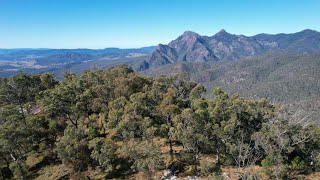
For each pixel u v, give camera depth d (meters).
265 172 62.72
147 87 91.69
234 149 63.38
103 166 64.56
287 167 65.31
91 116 85.06
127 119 65.44
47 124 83.44
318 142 70.69
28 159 77.81
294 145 70.31
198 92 89.75
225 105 73.81
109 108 79.56
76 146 65.12
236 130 68.50
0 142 63.91
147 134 63.66
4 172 72.94
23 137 68.56
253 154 69.94
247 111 73.81
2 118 78.06
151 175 61.47
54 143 77.44
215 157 69.56
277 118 74.94
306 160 69.88
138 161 59.59
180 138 61.56
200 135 61.50
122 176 63.84
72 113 80.44
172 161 65.56
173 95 78.00
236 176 61.19
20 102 100.38
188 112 62.69
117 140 73.94
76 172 65.50
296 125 71.88
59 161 76.38
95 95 89.06
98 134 76.38
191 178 60.16
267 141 65.88
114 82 93.69
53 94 80.75
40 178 69.50
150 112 72.94
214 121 68.25
